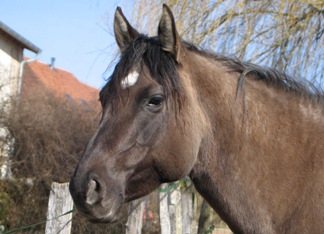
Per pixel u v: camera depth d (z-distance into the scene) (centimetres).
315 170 274
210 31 681
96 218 258
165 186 557
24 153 1067
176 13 688
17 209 997
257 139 282
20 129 1071
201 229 701
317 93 300
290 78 303
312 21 682
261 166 279
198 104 285
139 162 268
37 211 997
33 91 1527
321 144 279
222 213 284
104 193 257
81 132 1138
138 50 276
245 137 283
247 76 298
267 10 689
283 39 674
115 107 269
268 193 275
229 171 281
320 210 266
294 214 270
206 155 284
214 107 286
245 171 279
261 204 275
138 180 273
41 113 1127
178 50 277
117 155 264
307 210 268
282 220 272
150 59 273
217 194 283
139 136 267
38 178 1015
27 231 986
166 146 271
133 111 268
